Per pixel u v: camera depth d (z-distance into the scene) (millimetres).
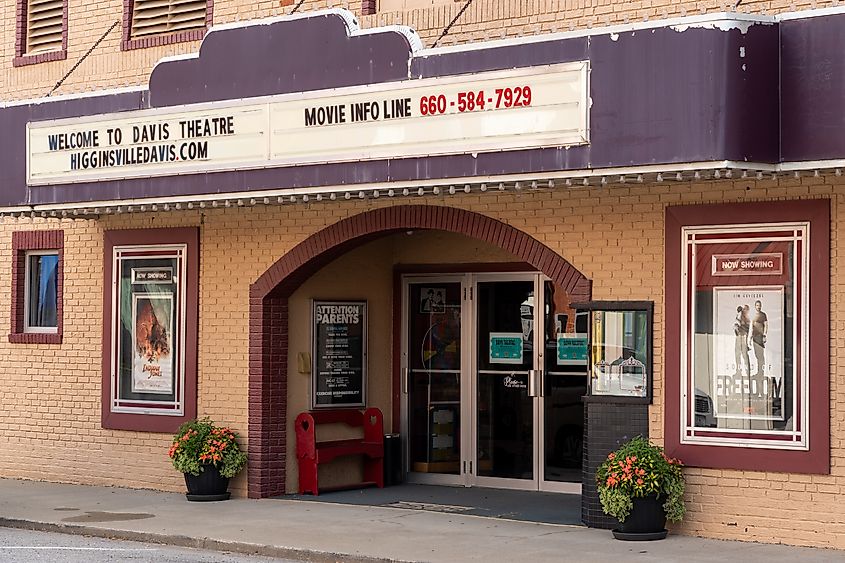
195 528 14359
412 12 15258
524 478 17047
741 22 11766
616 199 13906
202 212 17188
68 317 18500
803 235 12789
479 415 17453
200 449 16344
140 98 15625
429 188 13562
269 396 16672
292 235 16375
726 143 11680
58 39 18938
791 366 12844
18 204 16688
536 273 16938
